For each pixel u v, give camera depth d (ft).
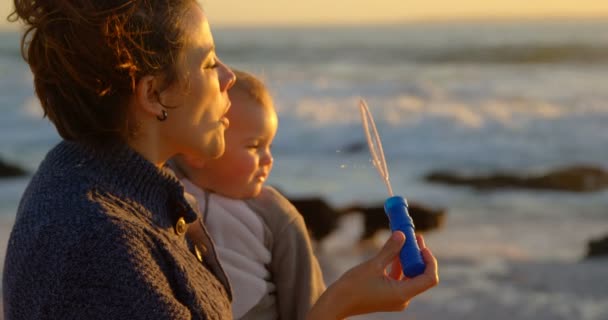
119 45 5.18
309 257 8.26
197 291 5.42
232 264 7.91
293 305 8.17
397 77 129.90
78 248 4.94
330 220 36.14
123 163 5.44
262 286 7.95
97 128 5.34
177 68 5.45
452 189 54.90
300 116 82.74
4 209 43.16
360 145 70.95
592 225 42.22
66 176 5.30
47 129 80.53
